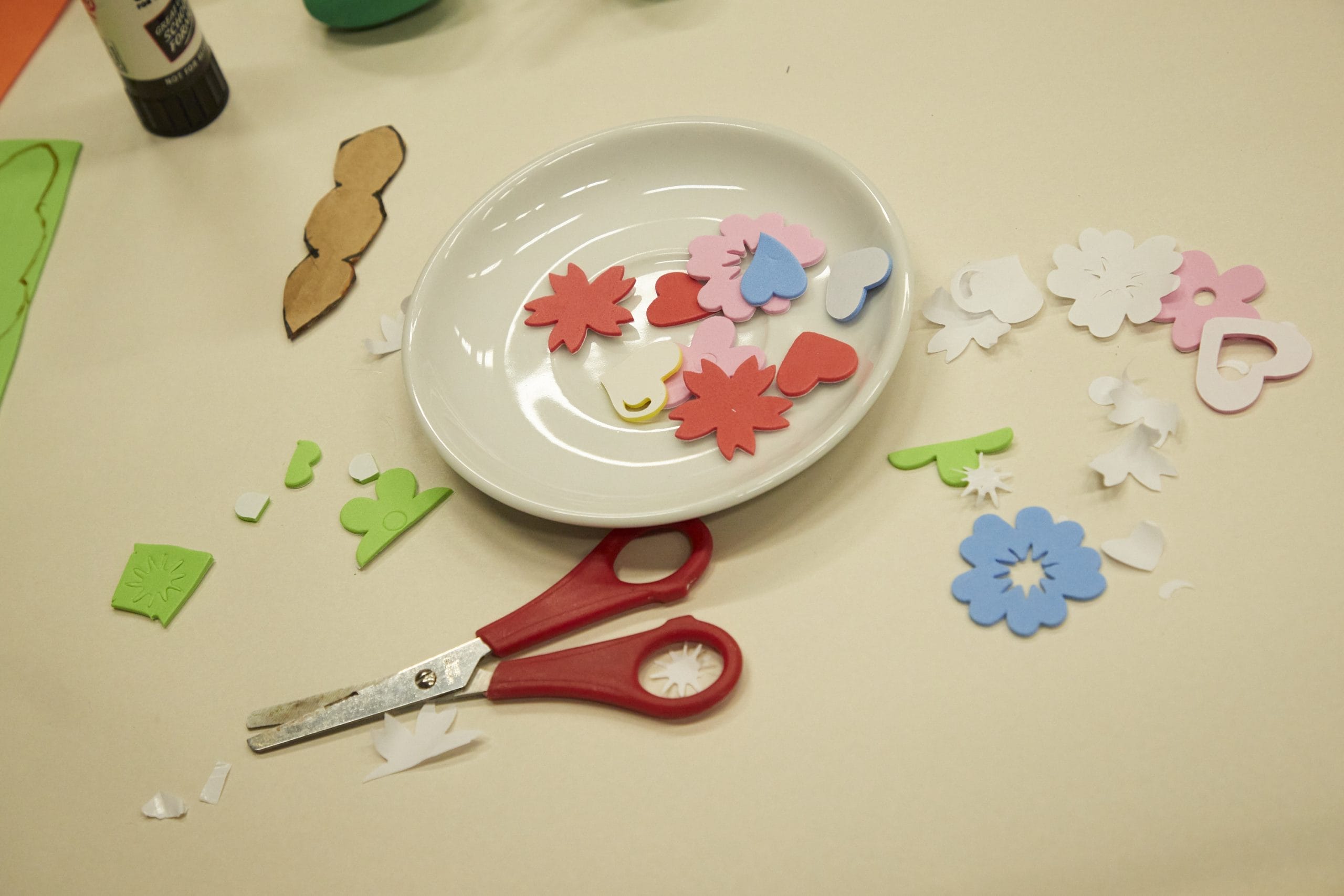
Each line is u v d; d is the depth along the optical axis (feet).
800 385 1.32
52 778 1.25
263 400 1.48
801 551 1.27
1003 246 1.46
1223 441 1.28
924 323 1.41
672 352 1.37
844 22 1.72
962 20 1.69
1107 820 1.10
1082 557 1.22
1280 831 1.08
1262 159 1.47
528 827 1.16
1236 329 1.33
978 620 1.20
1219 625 1.18
